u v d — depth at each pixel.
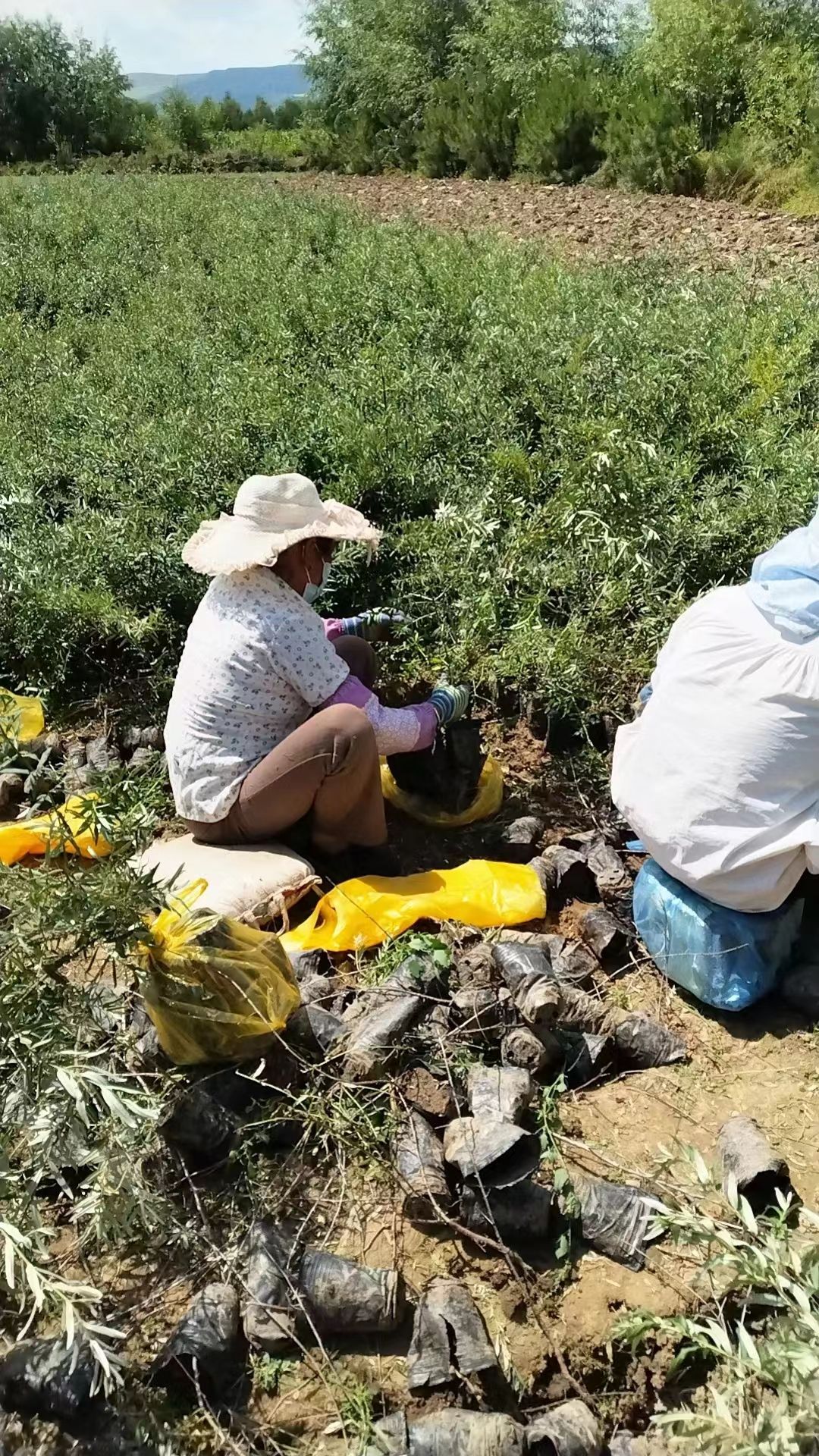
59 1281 2.36
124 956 2.77
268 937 3.10
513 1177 2.69
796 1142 2.96
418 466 6.08
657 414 6.44
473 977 3.34
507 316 8.27
